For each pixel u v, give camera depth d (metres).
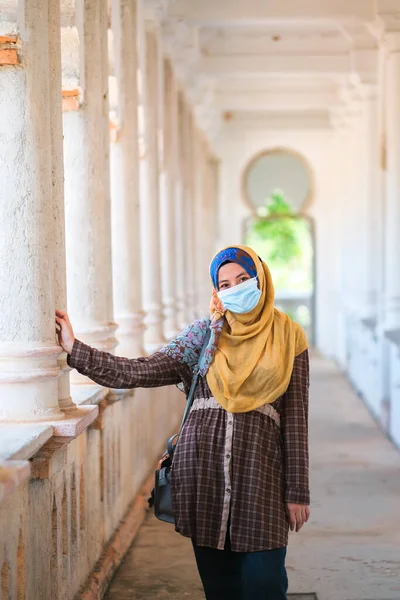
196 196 15.41
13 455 3.20
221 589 3.48
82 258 5.46
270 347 3.43
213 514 3.34
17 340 3.94
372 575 5.50
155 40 8.77
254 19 9.56
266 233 20.05
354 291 15.35
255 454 3.36
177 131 11.42
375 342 11.47
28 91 3.89
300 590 5.23
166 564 5.64
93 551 5.07
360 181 14.30
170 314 10.87
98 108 5.46
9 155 3.89
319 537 6.32
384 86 10.19
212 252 18.58
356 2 9.57
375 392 11.62
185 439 3.42
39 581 3.87
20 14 3.81
